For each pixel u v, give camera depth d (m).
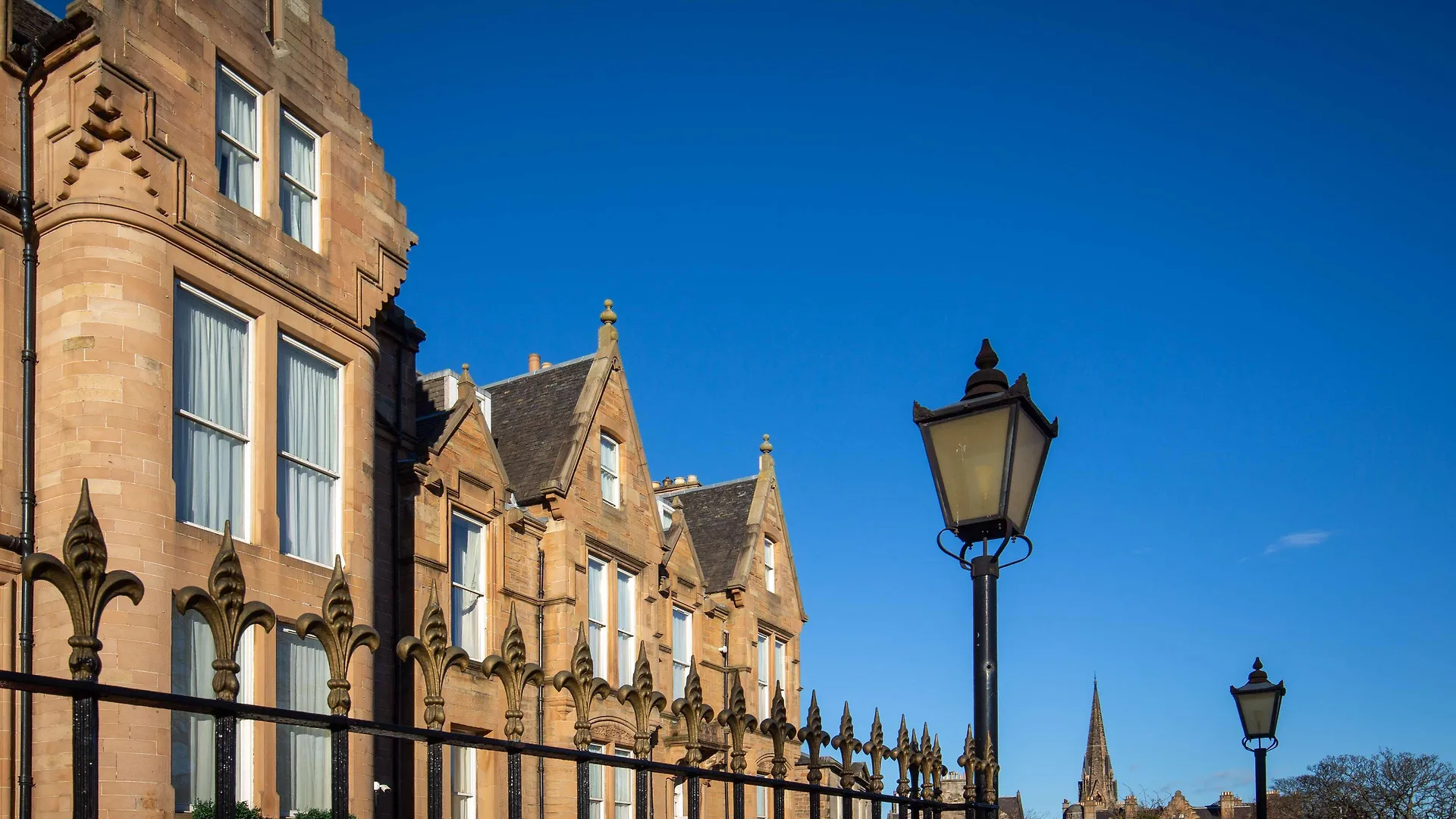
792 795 36.81
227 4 18.47
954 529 10.20
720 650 34.94
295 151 19.86
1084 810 154.62
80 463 15.81
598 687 8.38
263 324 18.42
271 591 17.80
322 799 18.45
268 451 18.16
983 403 10.16
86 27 16.48
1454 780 88.44
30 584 15.41
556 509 27.62
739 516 38.09
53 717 15.69
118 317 16.25
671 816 30.22
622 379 31.20
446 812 22.91
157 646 15.76
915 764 11.15
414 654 7.01
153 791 15.30
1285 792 100.38
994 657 10.06
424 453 24.14
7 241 16.42
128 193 16.62
